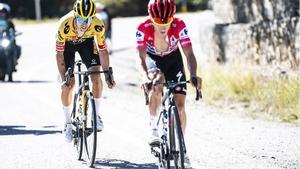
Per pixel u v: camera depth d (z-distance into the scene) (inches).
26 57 2267.5
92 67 705.6
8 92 1304.1
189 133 856.9
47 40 2945.4
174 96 622.8
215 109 1088.2
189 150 747.4
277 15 1379.2
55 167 678.5
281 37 1321.4
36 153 745.0
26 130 888.3
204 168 658.8
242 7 1494.8
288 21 1302.9
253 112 1051.3
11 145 790.5
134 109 1075.9
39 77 1631.4
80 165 687.1
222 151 738.8
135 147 772.0
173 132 583.5
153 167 672.4
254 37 1402.6
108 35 2166.6
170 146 585.9
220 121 955.3
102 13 2166.6
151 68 625.3
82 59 718.5
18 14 4953.3
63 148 770.8
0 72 1509.6
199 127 902.4
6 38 1523.1
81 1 669.3
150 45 634.8
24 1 4982.8
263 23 1398.9
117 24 3511.3
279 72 1231.5
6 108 1090.1
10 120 970.1
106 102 1165.1
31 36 3189.0
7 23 1553.9
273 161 685.9
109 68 690.8
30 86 1407.5
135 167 673.6
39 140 818.2
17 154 741.3
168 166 605.9
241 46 1446.9
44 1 4980.3
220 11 1588.3
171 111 586.9
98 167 675.4
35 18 4958.2
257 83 1182.3
